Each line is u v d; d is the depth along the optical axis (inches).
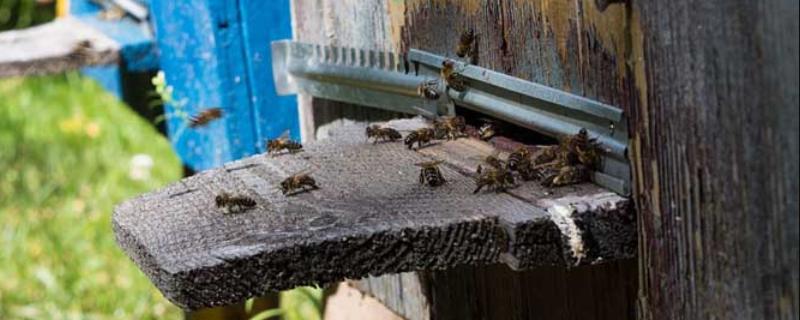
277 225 113.0
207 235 113.3
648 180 110.0
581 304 128.3
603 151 114.3
